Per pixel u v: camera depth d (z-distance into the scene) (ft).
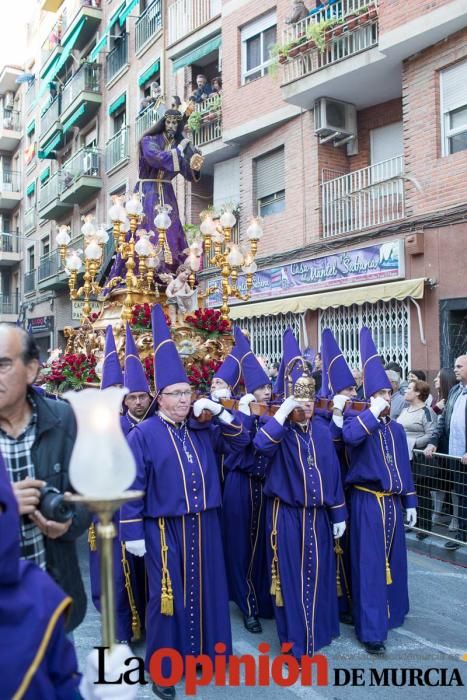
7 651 5.00
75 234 79.66
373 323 37.04
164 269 22.76
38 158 94.73
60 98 83.15
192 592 12.76
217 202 52.54
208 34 51.90
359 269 37.52
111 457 5.26
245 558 16.05
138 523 12.52
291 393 15.55
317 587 13.89
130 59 65.77
